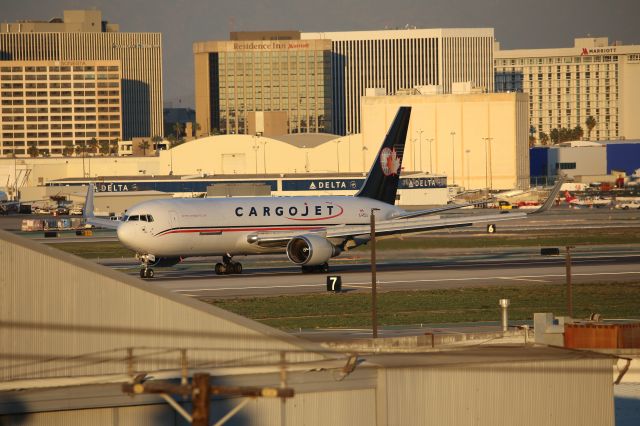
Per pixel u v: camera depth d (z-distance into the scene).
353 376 139.75
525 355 154.88
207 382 110.19
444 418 144.25
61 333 132.75
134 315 134.62
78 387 128.62
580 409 152.75
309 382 137.25
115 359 133.88
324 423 138.25
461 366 145.50
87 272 133.38
